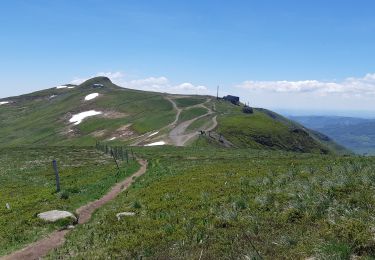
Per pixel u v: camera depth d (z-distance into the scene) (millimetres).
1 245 20516
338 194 17375
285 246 13188
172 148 105062
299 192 19094
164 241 16031
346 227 13008
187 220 18188
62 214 24219
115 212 23109
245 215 17484
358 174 21797
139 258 14773
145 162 65938
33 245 20031
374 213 14234
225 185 25891
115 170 50844
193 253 14234
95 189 35500
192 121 194875
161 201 24047
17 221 24656
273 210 17641
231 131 178125
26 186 43438
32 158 79000
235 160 54969
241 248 13797
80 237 19625
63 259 16906
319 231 13727
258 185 24266
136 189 32250
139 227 18766
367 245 11781
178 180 31953
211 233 15930
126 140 172625
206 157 68812
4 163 72250
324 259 11484
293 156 62375
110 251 16172
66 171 55125
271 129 193375
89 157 77375
